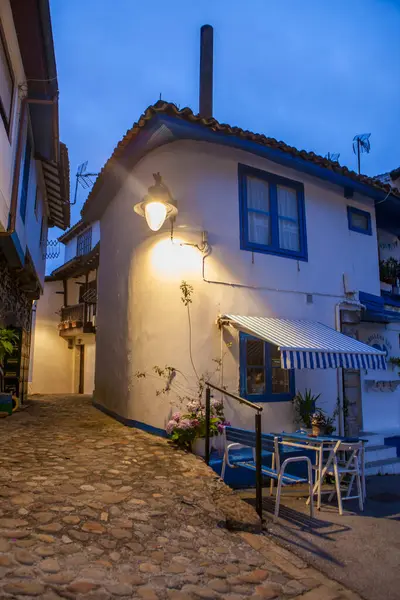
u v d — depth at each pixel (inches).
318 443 307.1
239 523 220.4
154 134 365.4
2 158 298.8
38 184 544.1
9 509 193.6
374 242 500.7
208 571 173.0
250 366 379.6
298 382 403.2
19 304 558.3
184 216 374.0
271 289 401.1
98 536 182.7
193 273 366.0
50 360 1013.2
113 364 460.1
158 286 372.2
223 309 372.2
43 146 473.1
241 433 273.6
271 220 413.7
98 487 231.9
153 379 363.6
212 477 266.8
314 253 439.5
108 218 526.9
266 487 317.7
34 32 312.2
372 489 338.6
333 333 380.8
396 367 503.2
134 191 420.2
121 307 437.4
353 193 482.9
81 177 476.1
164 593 153.1
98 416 465.1
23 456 279.4
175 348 356.5
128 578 157.9
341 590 175.6
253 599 159.5
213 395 354.0
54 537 175.9
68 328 967.0
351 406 457.7
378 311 478.9
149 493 232.5
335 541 224.7
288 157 403.5
